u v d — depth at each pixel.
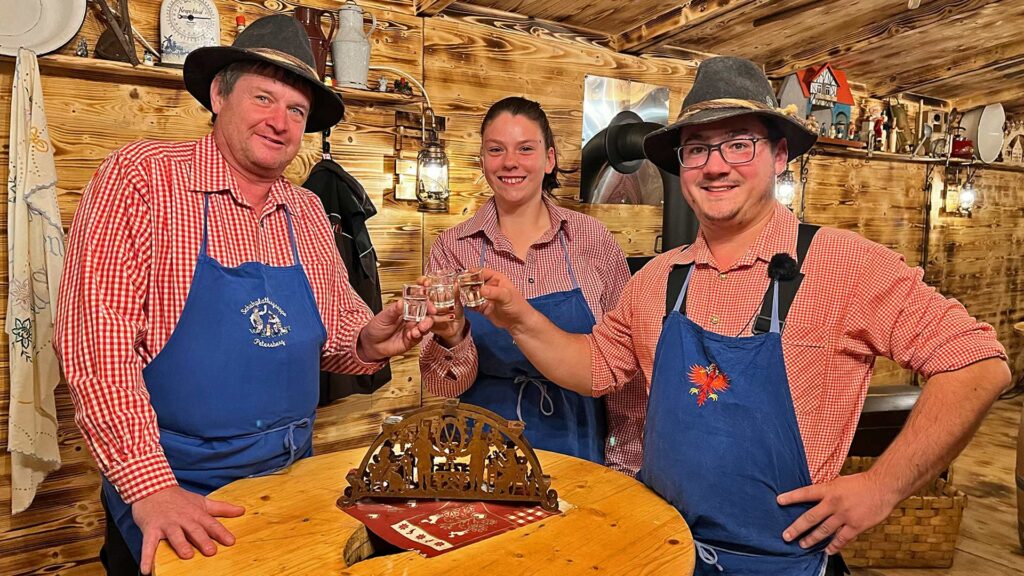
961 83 5.07
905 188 5.30
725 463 1.27
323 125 1.84
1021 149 6.04
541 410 1.94
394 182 3.05
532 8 3.29
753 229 1.40
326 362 1.75
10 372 2.22
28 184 2.15
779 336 1.28
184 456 1.41
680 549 1.15
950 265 5.72
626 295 1.60
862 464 3.05
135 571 1.46
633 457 2.02
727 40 3.90
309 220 1.68
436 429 1.33
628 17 3.45
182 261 1.41
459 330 1.73
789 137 1.43
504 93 3.31
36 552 2.42
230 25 2.63
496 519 1.25
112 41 2.31
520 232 2.04
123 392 1.26
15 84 2.15
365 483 1.33
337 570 1.07
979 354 1.16
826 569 1.34
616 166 3.53
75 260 1.33
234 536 1.18
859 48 4.05
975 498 3.61
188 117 2.59
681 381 1.36
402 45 3.03
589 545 1.15
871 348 1.29
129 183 1.37
